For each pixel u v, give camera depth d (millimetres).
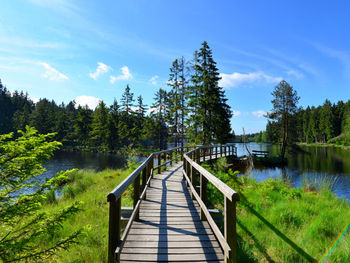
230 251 2516
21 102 102062
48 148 3145
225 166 14875
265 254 4281
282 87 37062
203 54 28688
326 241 4699
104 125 61875
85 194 8992
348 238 4633
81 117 70312
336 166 26625
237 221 5676
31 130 3111
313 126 88812
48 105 99250
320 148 61031
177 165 14172
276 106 37250
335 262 3998
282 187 9523
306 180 11523
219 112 29391
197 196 4824
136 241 3730
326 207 6980
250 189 9023
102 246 4492
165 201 6031
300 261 4027
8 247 2604
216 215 5289
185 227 4324
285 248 4363
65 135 75062
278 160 31109
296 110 36531
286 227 5547
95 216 6145
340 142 71312
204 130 27922
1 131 75812
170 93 39062
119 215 2734
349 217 5973
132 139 57844
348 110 67000
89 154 46656
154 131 50062
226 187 2740
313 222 5602
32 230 3074
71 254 4164
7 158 2818
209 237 3904
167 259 3184
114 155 45250
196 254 3338
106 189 9484
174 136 41969
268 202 7316
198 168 4867
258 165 28203
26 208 2906
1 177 2801
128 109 62875
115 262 2588
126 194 8055
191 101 28203
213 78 28047
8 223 2908
